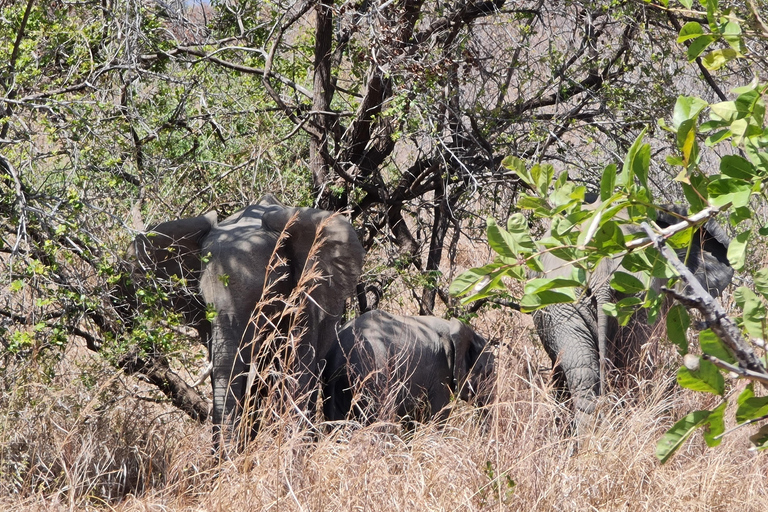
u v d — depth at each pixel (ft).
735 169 13.65
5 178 31.68
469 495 27.07
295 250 37.35
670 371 37.29
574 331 40.65
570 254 14.16
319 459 29.78
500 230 14.29
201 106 43.75
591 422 34.40
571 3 44.60
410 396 38.58
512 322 44.91
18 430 32.35
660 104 43.78
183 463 31.48
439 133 43.24
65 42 41.11
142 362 39.14
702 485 28.25
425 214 54.75
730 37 14.82
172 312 35.19
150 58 44.50
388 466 29.53
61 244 32.07
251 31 45.78
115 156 34.53
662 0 15.43
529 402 30.45
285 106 42.83
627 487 28.60
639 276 38.22
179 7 43.29
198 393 41.04
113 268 32.96
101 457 32.04
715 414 13.39
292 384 33.27
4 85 36.52
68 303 32.22
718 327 11.90
